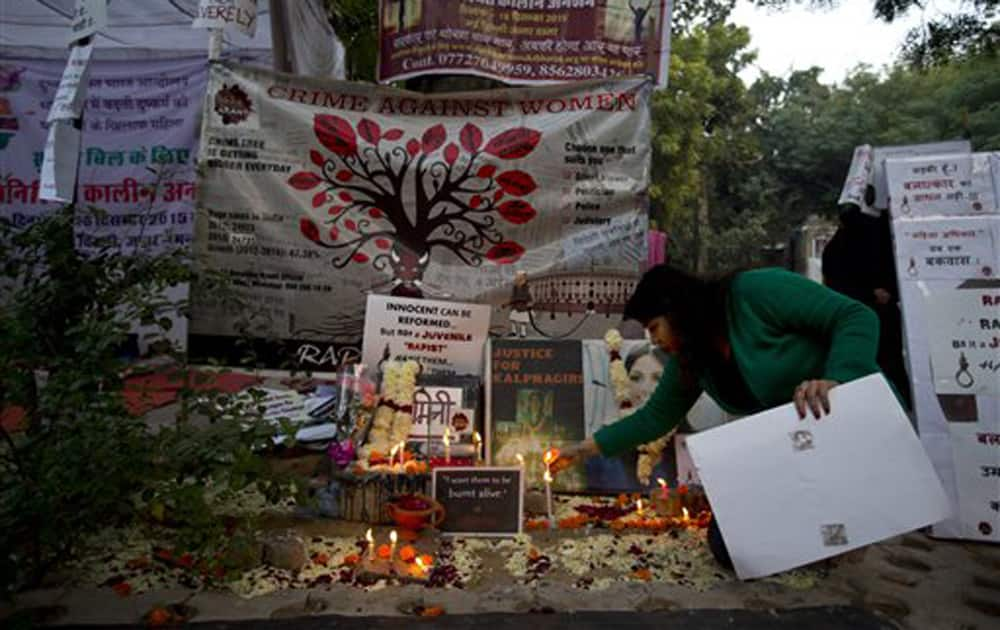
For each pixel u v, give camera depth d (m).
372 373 4.30
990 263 3.95
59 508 2.64
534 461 4.14
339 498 3.69
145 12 7.95
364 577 2.95
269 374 4.86
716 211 33.03
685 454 4.17
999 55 12.77
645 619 2.66
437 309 4.46
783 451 2.59
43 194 4.82
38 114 6.95
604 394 4.30
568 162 4.96
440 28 5.14
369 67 10.16
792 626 2.62
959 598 2.93
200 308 4.75
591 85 4.98
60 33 7.48
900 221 4.11
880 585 3.03
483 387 4.34
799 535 2.52
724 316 2.90
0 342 2.77
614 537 3.51
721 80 24.89
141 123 6.21
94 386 2.85
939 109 27.23
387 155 4.91
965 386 3.83
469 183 4.94
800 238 14.24
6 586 2.60
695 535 3.54
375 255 4.90
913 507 2.47
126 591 2.79
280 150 4.84
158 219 6.09
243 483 2.85
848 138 30.53
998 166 4.04
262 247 4.83
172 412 4.38
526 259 4.96
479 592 2.88
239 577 2.91
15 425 3.32
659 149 23.02
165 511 3.23
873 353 2.61
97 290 3.57
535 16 5.21
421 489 3.62
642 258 5.00
